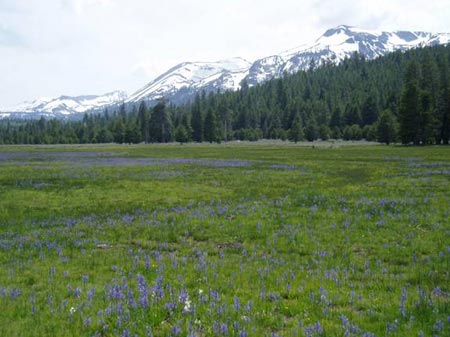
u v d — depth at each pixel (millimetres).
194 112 184375
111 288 9883
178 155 85438
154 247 15359
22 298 9398
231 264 12398
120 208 25266
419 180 35188
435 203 22656
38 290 10227
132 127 180500
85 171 48312
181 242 16000
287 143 172750
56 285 10406
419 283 10625
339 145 136500
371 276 11180
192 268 11914
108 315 8219
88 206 26109
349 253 13812
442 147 98375
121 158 74938
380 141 130500
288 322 8094
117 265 12414
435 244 14453
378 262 12648
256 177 42125
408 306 8672
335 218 19531
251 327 7652
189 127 179500
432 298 9242
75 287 10234
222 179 40500
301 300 9258
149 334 7391
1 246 15227
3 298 9359
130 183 36938
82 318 8094
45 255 13906
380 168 49062
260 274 11156
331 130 188750
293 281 10633
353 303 9008
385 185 32938
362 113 184375
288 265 12328
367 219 19062
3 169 50438
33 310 8570
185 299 9094
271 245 15039
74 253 14109
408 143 119750
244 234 16812
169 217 20641
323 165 55875
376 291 9883
